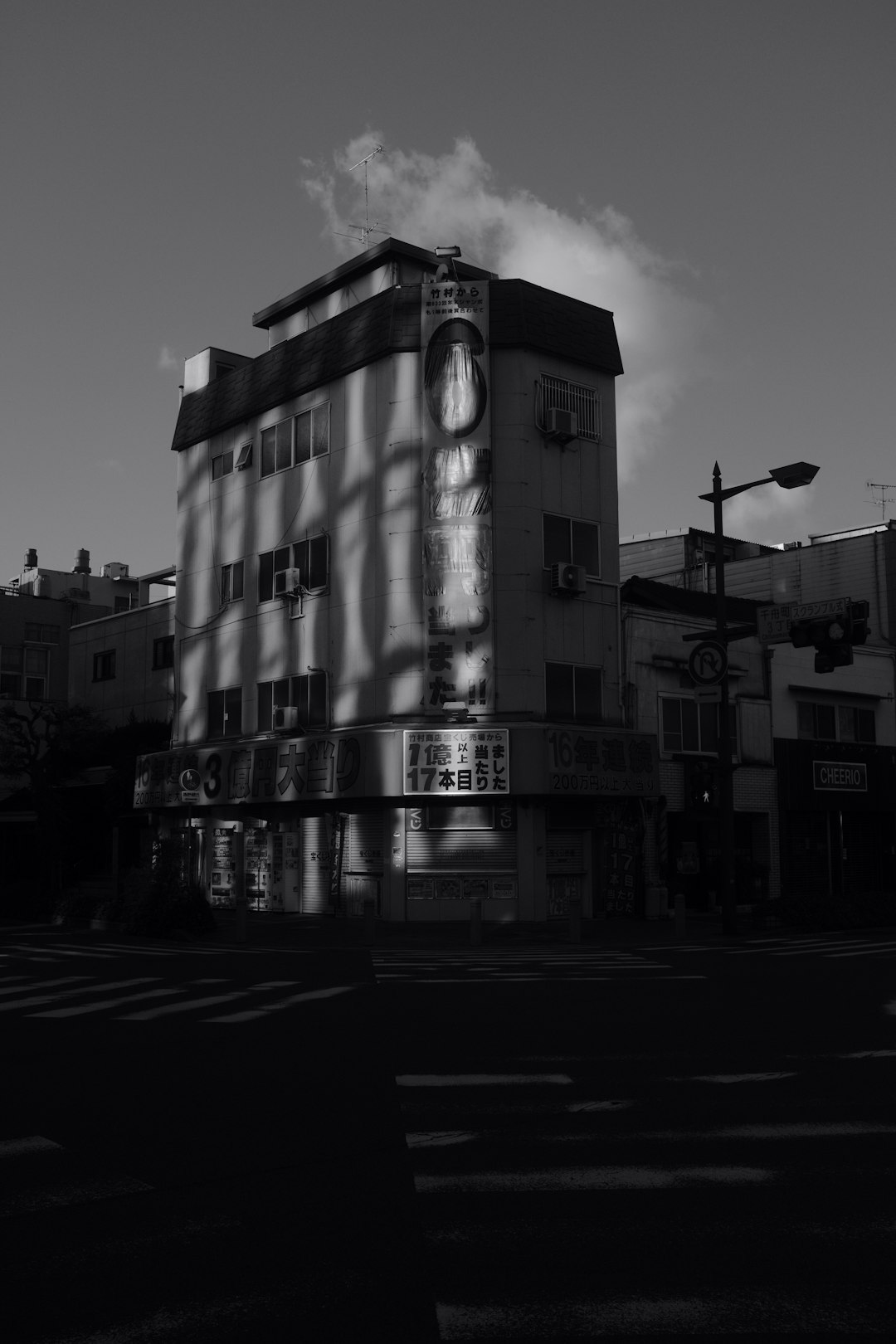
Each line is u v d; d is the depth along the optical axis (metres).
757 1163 6.62
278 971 17.53
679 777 31.70
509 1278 4.91
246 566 35.16
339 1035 11.21
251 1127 7.57
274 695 33.59
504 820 28.45
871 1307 4.60
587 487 30.62
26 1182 6.39
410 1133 7.39
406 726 28.64
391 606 29.73
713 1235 5.40
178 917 26.08
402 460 29.94
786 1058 9.88
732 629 25.11
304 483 33.06
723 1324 4.46
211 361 38.47
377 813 29.59
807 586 41.84
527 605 29.06
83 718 40.44
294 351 34.06
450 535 29.20
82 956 20.69
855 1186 6.15
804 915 26.23
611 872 29.73
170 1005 13.59
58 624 49.94
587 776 28.52
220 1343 4.32
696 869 24.98
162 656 42.97
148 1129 7.55
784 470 24.44
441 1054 10.17
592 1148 6.98
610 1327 4.43
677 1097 8.39
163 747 39.47
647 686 31.33
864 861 36.34
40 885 34.69
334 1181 6.36
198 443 37.62
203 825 35.72
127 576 72.69
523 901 28.33
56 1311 4.62
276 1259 5.16
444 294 30.08
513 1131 7.43
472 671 28.91
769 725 34.06
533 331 29.91
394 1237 5.43
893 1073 9.23
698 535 47.22
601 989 14.90
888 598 39.62
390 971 17.64
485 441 29.34
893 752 37.06
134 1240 5.43
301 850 32.03
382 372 30.73
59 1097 8.57
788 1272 4.96
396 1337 4.35
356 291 34.69
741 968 17.62
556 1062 9.74
